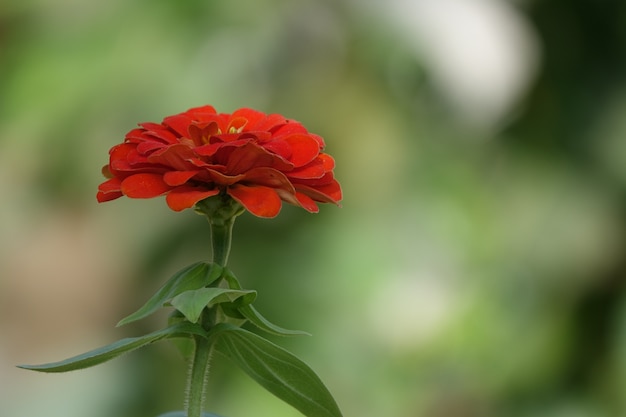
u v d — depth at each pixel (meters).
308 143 0.94
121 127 1.40
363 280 1.41
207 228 1.40
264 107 1.41
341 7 1.41
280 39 1.41
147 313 0.94
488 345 1.47
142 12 1.39
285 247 1.41
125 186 0.92
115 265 1.46
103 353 0.92
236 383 1.39
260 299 1.39
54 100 1.40
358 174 1.43
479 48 1.41
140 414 1.45
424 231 1.45
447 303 1.45
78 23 1.41
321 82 1.42
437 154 1.45
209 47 1.38
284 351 0.94
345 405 1.43
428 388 1.46
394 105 1.43
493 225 1.47
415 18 1.41
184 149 0.92
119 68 1.38
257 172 0.92
